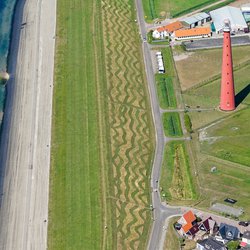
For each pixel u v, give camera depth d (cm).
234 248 19488
